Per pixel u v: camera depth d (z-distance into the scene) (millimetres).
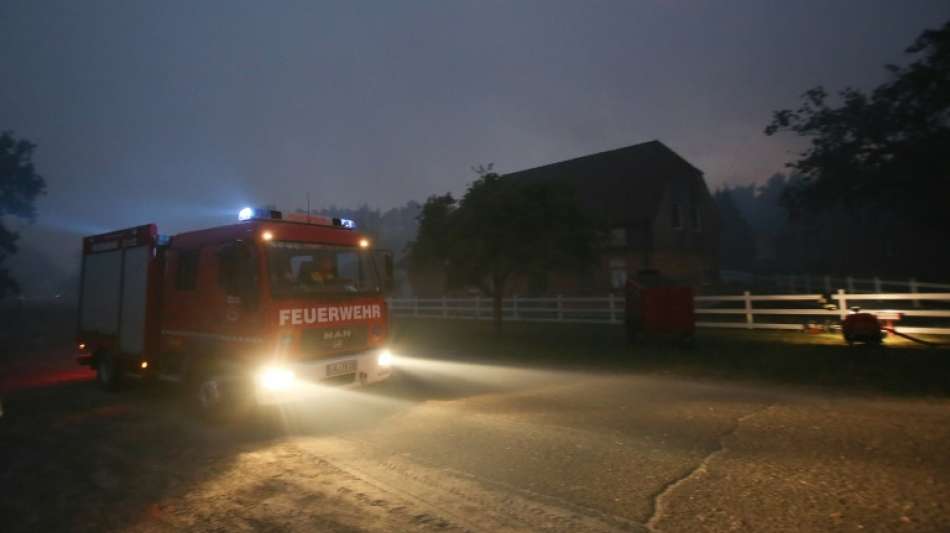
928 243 40688
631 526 4324
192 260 8938
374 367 8680
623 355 13398
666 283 15156
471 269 16562
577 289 29734
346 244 8734
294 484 5598
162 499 5355
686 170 32156
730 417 7414
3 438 7855
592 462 5844
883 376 9516
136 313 10000
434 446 6676
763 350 12805
